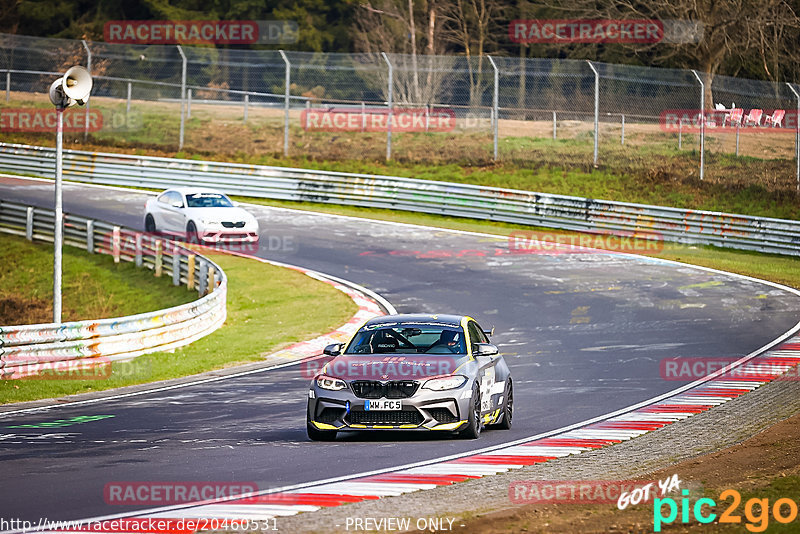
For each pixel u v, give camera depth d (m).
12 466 31.05
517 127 155.00
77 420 41.56
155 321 62.66
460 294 79.62
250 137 153.50
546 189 125.38
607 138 147.00
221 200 101.44
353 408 34.34
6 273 97.12
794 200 118.19
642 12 183.62
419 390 34.28
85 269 95.50
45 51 190.25
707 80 153.50
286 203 123.06
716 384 48.56
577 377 51.44
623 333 65.00
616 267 90.31
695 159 135.38
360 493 26.83
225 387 51.12
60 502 25.88
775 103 164.50
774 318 69.19
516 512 24.48
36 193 121.62
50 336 55.78
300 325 71.94
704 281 84.25
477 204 115.00
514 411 42.75
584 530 22.98
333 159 138.25
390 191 119.62
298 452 33.25
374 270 89.50
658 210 105.38
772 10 167.00
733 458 31.75
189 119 161.88
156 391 50.25
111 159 130.50
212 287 79.44
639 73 190.50
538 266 90.56
